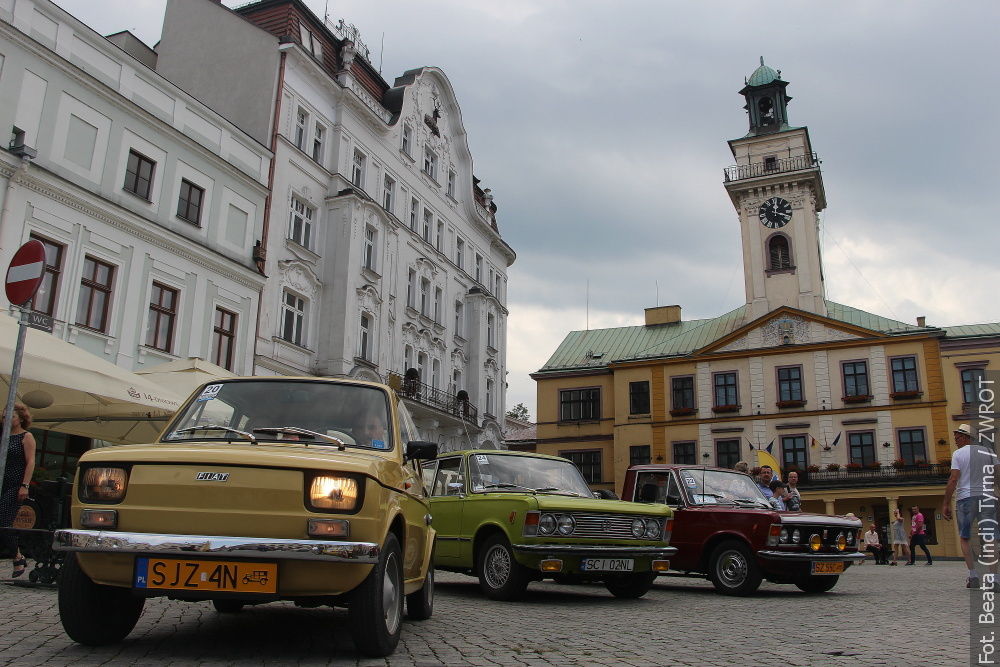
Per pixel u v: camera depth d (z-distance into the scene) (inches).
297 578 164.4
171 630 212.8
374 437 209.8
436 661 179.6
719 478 458.6
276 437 201.9
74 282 686.5
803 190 1776.6
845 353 1621.6
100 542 162.4
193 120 846.5
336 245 1051.9
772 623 274.2
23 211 644.1
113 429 600.4
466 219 1521.9
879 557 1097.4
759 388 1676.9
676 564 429.7
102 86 726.5
